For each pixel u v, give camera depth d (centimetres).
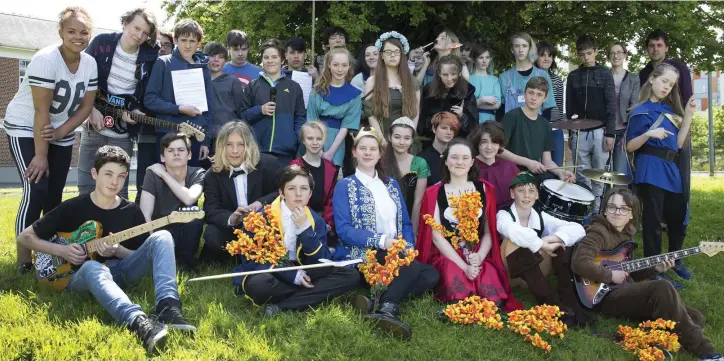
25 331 345
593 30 1032
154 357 335
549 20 1045
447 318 417
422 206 477
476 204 445
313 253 416
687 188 557
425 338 389
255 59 1084
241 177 491
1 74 2491
